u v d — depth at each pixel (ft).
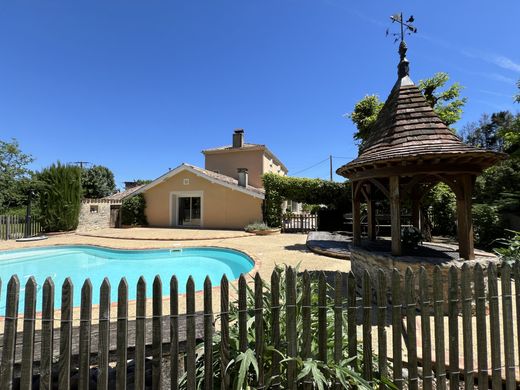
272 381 7.46
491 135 129.90
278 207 60.29
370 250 18.65
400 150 15.51
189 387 7.04
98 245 41.96
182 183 68.59
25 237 51.19
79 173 58.90
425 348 8.34
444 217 44.57
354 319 8.02
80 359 6.71
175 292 7.14
